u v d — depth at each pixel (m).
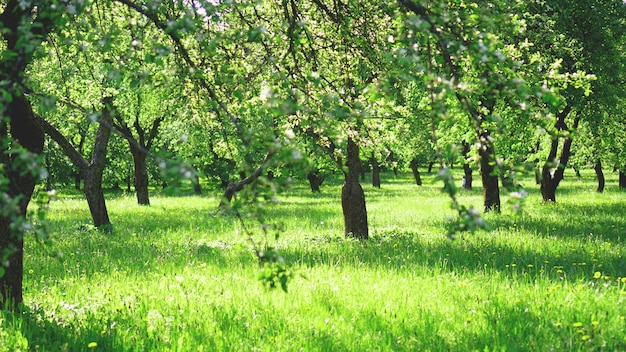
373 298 7.83
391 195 39.62
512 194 3.58
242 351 5.79
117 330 6.28
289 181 3.54
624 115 22.41
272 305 7.45
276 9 7.96
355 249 12.91
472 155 4.18
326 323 6.65
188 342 5.94
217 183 49.97
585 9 18.67
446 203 3.38
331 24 7.68
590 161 37.53
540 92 3.99
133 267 10.80
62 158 47.56
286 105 4.04
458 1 4.75
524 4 17.33
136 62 5.70
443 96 3.76
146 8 4.64
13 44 5.90
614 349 5.66
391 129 9.45
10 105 6.20
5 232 6.77
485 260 10.98
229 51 6.20
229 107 6.25
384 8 5.47
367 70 7.80
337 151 7.57
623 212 20.61
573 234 14.64
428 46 4.10
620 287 8.49
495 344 5.93
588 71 18.08
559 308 7.12
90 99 12.21
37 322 6.49
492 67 4.08
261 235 15.34
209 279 9.28
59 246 12.99
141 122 31.00
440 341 6.06
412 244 13.46
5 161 5.69
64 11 3.88
